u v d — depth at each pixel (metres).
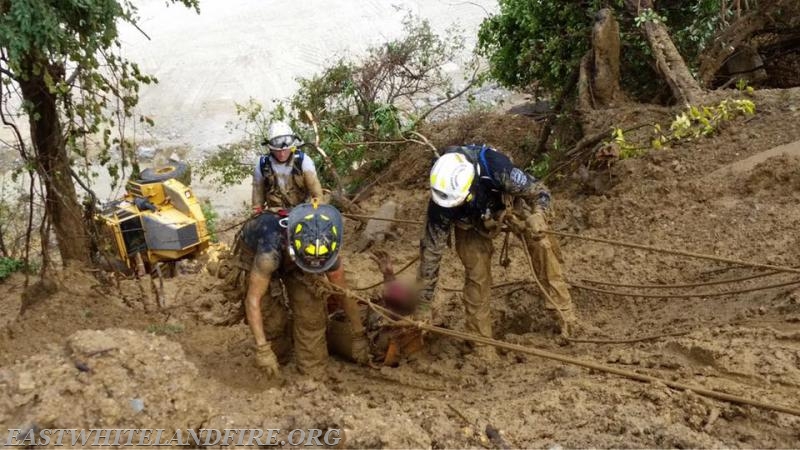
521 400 5.01
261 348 5.57
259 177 6.20
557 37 12.82
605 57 11.29
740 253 7.06
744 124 9.18
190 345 6.78
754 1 12.16
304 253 5.44
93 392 4.23
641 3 11.76
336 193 11.74
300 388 5.04
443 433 4.46
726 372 4.88
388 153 13.70
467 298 6.25
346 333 6.39
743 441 4.24
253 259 5.80
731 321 5.72
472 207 5.77
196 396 4.50
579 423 4.51
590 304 7.18
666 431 4.23
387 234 10.70
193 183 19.56
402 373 6.12
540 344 6.41
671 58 10.71
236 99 24.58
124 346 4.53
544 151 12.37
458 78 21.86
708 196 8.16
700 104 9.84
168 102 24.59
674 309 6.55
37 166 7.28
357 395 5.87
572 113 11.79
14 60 6.23
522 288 7.49
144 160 20.72
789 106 9.16
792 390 4.55
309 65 26.52
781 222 7.21
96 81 7.26
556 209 9.31
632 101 11.59
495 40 14.84
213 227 13.50
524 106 16.95
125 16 7.44
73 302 7.34
